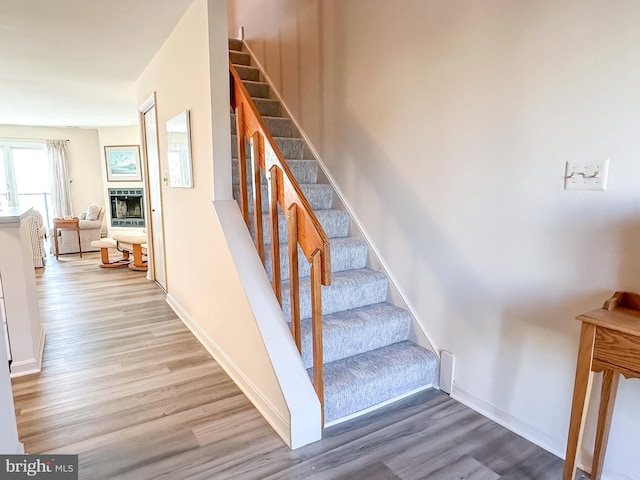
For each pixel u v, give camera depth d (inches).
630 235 58.4
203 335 119.4
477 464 68.6
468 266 83.7
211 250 105.2
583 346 53.8
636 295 57.2
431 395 90.4
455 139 84.0
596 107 60.6
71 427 78.4
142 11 108.9
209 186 103.0
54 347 117.0
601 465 63.2
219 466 68.0
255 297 86.0
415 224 96.3
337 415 79.6
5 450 61.7
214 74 95.7
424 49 89.8
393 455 70.9
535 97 68.5
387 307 103.0
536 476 65.7
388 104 101.7
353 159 116.3
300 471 66.9
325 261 68.9
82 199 340.2
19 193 320.2
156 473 66.2
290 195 78.0
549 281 69.2
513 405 77.3
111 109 243.6
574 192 64.3
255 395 86.4
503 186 75.1
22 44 132.6
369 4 105.5
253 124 91.5
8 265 97.1
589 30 60.6
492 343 80.0
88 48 137.3
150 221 192.1
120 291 178.7
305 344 84.9
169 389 93.2
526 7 68.6
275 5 150.3
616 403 62.6
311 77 132.6
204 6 95.8
